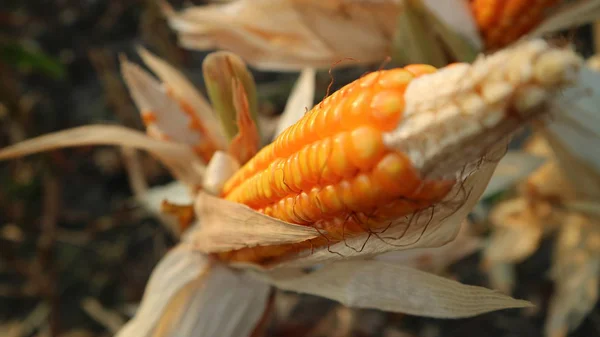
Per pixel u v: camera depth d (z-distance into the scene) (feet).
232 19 1.90
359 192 0.87
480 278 2.76
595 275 2.31
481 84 0.76
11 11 3.97
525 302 1.01
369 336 2.55
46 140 1.38
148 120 1.51
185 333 1.37
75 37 3.91
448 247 1.95
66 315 3.01
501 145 0.85
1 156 1.36
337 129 0.88
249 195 1.09
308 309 2.65
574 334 2.56
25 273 3.01
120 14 3.90
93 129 1.41
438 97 0.79
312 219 0.97
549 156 2.23
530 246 2.40
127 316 2.84
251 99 1.31
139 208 3.08
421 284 1.08
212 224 1.24
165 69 1.55
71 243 3.22
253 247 1.21
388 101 0.83
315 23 1.77
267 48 1.93
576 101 1.73
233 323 1.39
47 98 3.73
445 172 0.84
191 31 2.12
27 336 3.00
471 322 2.62
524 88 0.73
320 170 0.89
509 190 2.46
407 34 1.60
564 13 1.61
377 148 0.84
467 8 1.54
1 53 2.68
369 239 0.98
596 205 2.10
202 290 1.39
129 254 3.18
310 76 1.77
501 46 1.60
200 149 1.53
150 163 3.14
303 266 1.18
